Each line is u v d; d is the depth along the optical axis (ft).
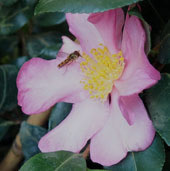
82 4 0.49
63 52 0.66
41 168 0.58
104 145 0.58
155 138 0.58
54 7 0.50
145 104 0.58
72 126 0.61
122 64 0.61
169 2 0.65
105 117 0.61
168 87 0.57
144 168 0.57
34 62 0.64
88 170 0.58
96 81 0.63
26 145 0.75
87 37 0.64
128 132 0.57
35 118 0.80
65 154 0.60
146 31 0.53
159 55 0.60
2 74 0.82
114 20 0.58
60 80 0.64
